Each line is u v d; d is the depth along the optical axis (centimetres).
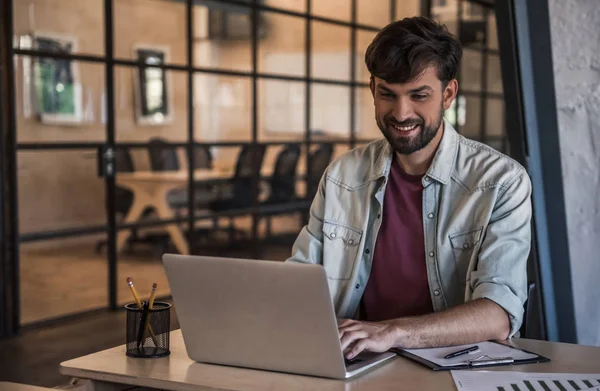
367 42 816
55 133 539
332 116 787
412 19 202
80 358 191
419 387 167
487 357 184
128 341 193
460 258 214
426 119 202
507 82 307
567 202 315
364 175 226
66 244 548
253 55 702
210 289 179
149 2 607
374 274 223
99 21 569
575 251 316
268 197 733
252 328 178
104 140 575
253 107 707
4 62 503
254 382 171
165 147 627
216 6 664
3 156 504
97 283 572
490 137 974
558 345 198
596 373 176
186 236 651
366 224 223
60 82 541
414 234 219
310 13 751
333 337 169
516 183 212
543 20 306
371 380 171
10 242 510
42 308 531
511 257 205
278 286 171
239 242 705
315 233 232
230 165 689
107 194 578
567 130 311
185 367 183
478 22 934
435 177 215
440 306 216
